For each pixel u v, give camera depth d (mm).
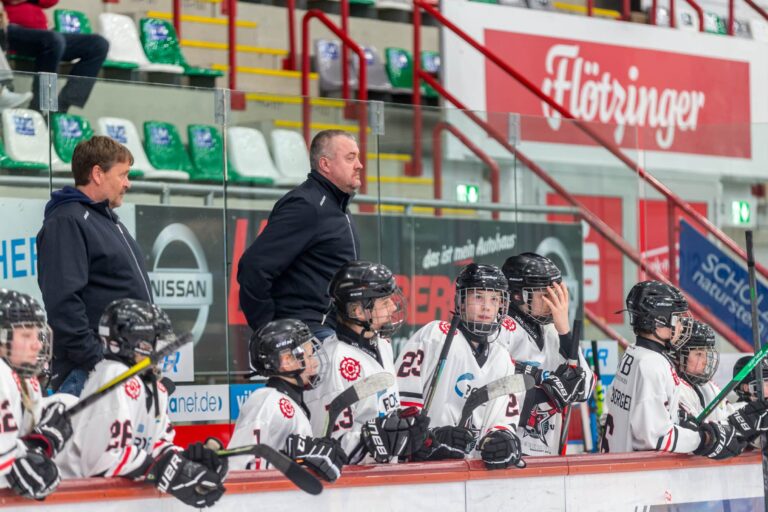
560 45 25344
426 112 18125
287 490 10203
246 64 25297
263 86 24734
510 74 22703
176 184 15742
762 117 28609
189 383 15594
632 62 26469
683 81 27312
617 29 26266
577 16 25656
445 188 18344
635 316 13422
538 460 11578
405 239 17922
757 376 13344
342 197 14008
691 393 14398
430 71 27062
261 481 10078
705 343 14305
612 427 13359
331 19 26719
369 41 27094
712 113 27828
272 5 26266
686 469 12586
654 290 13383
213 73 23359
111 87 15250
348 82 23000
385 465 10766
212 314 15906
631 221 20281
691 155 21938
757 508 13133
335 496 10438
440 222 18281
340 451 10383
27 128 14555
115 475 9438
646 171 21719
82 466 9617
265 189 16453
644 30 26672
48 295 11766
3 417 8602
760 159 21938
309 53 26672
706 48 27734
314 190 13766
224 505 9898
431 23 27828
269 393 11047
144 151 15523
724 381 21312
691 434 12578
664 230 21422
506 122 19000
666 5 30516
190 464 9422
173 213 15703
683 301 13422
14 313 9234
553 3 28578
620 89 26266
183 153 15805
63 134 14812
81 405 9102
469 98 23969
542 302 14180
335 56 25547
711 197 21875
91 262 12062
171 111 15758
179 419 15430
